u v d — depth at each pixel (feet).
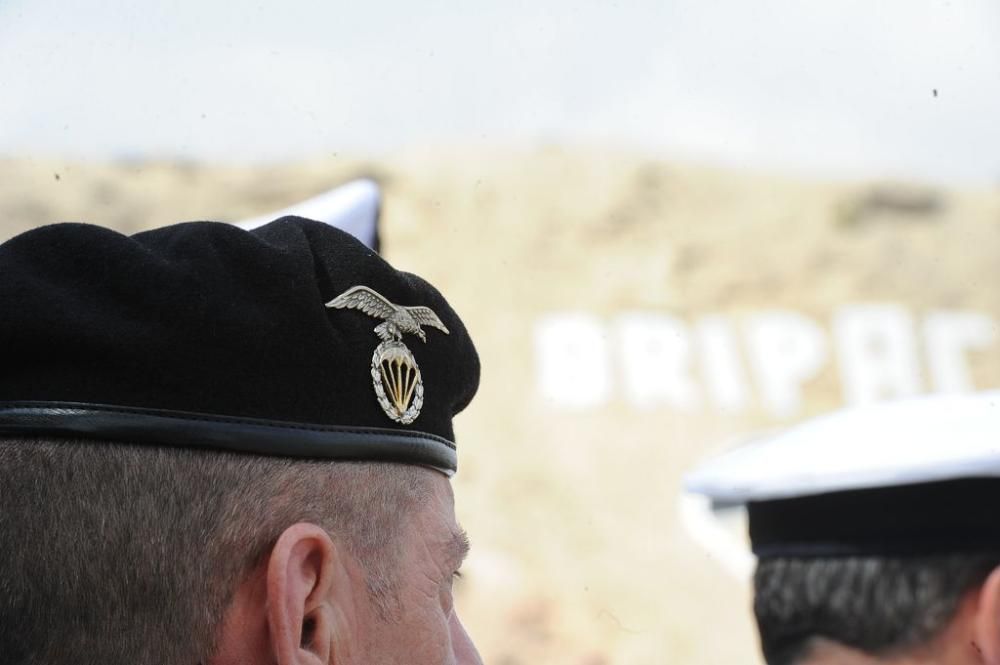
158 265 3.95
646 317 39.86
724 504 7.84
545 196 41.96
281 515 3.90
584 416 36.47
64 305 3.85
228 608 3.82
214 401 3.89
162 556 3.75
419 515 4.25
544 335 38.52
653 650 29.53
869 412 7.29
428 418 4.41
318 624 3.90
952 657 6.70
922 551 6.73
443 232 40.55
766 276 42.52
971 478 6.61
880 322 41.57
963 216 44.75
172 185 34.32
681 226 42.65
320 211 6.81
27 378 3.81
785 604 7.09
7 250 3.96
